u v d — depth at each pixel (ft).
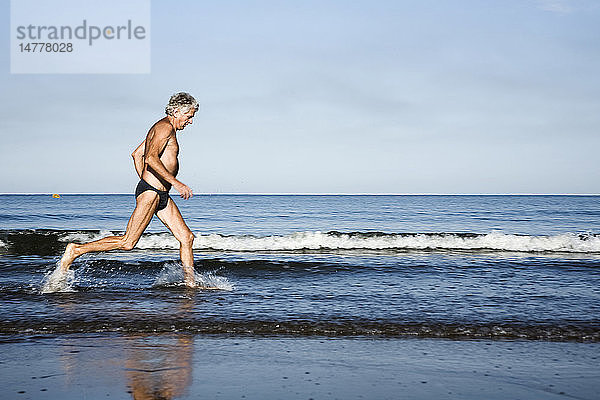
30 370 10.42
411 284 20.98
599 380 10.17
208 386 9.61
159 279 21.30
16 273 22.76
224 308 16.07
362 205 153.58
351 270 24.52
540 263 27.50
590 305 16.85
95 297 17.70
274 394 9.24
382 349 12.26
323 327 13.93
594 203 185.57
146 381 9.83
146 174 19.22
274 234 53.52
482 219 82.99
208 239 35.47
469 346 12.56
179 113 19.42
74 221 73.31
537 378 10.26
